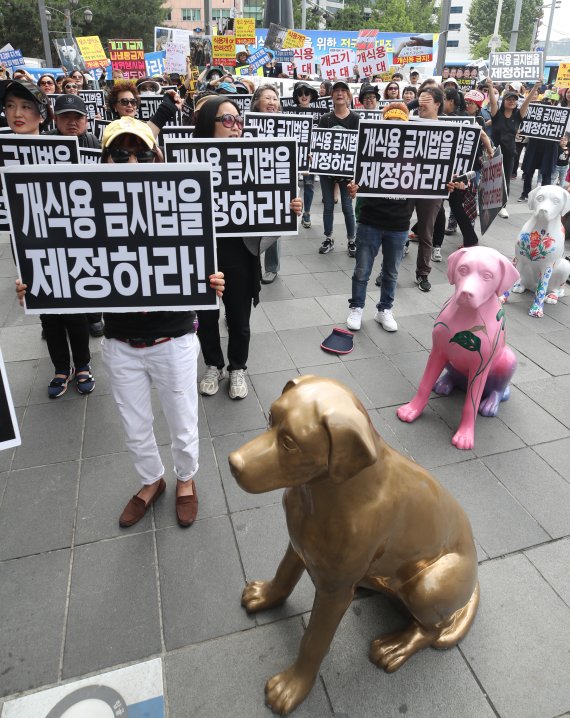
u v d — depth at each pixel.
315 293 5.25
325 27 43.06
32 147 3.25
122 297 2.17
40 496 2.71
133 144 2.09
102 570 2.31
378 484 1.47
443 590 1.71
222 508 2.64
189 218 2.07
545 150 8.52
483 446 3.11
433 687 1.88
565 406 3.53
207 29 17.42
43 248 2.10
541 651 2.00
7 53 11.95
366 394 3.61
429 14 51.75
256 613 2.12
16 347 4.16
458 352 3.00
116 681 1.89
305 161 5.74
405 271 5.82
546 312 4.95
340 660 1.95
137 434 2.37
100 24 35.72
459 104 7.34
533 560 2.38
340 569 1.49
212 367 3.63
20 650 1.99
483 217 5.32
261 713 1.79
